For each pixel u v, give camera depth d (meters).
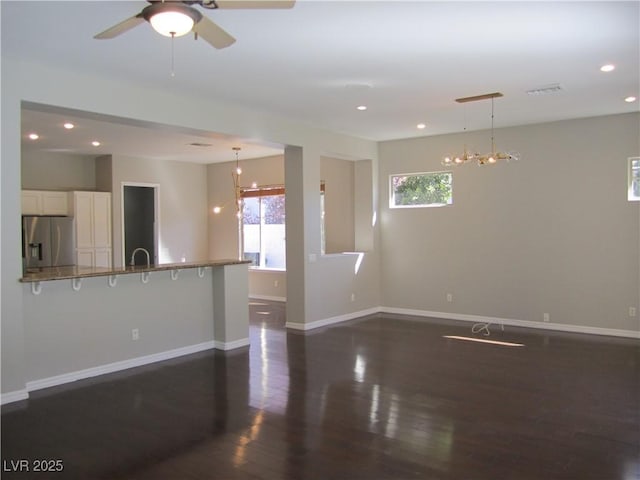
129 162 9.54
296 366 5.21
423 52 4.09
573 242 6.78
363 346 6.07
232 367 5.19
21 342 4.25
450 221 7.76
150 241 10.19
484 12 3.34
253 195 10.19
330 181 8.88
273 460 3.11
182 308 5.74
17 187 4.23
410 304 8.20
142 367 5.21
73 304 4.78
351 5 3.20
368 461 3.09
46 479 2.90
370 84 4.99
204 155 9.61
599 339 6.34
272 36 3.72
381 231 8.45
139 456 3.18
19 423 3.72
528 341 6.26
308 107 5.95
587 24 3.55
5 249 4.15
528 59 4.29
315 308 7.22
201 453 3.21
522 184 7.13
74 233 8.70
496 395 4.28
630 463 3.04
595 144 6.59
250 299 9.98
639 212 6.34
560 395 4.27
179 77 4.74
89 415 3.88
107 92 4.82
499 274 7.35
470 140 7.52
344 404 4.08
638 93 5.42
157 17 2.43
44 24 3.49
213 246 10.92
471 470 2.96
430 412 3.89
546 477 2.88
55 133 7.22
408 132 7.57
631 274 6.41
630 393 4.31
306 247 7.05
